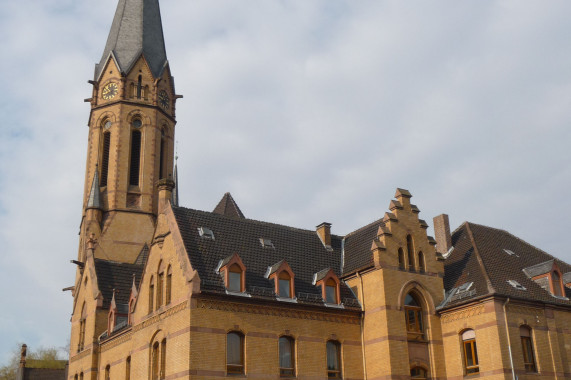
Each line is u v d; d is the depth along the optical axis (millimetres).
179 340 34906
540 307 39969
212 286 35688
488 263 42312
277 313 37375
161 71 68625
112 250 59812
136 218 61719
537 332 39125
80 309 53875
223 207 59781
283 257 42125
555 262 42531
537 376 37844
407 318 40094
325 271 40625
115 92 65938
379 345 38812
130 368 41500
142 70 67375
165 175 66250
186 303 34906
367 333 39938
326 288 40281
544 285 42094
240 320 35844
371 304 40062
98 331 49125
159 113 66688
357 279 41625
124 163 63125
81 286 54438
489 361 37344
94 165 64188
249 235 42469
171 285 37625
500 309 38031
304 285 40312
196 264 36781
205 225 40906
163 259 39594
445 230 47656
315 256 44250
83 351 50594
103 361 47312
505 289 39406
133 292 44688
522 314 38906
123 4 71562
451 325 40219
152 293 40344
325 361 38281
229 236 41219
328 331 39000
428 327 40375
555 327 40250
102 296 50188
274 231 44469
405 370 38250
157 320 38344
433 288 41562
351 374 38906
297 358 37188
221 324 35094
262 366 35750
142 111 65562
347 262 44500
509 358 37031
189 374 33125
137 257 59438
